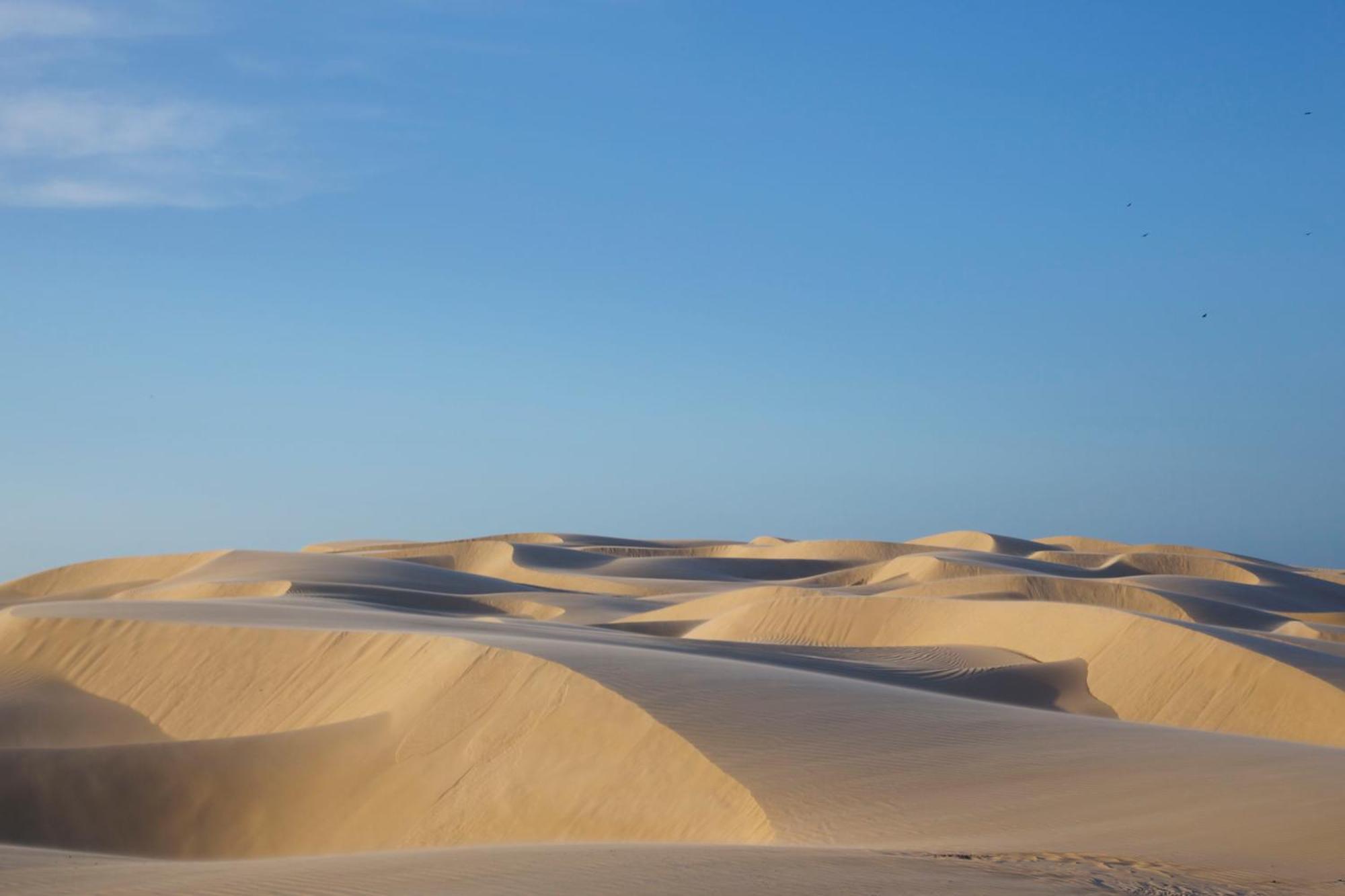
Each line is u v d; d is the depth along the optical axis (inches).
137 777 928.3
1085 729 794.2
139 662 1390.3
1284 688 1286.9
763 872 398.3
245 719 1235.2
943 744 752.3
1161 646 1469.0
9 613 1631.4
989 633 1753.2
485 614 2481.5
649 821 710.5
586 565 3900.1
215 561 3213.6
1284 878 412.5
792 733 788.0
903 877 390.3
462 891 378.0
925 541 4608.8
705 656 1214.3
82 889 460.4
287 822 902.4
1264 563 4330.7
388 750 950.4
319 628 1352.1
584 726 854.5
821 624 1963.6
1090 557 3853.3
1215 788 578.9
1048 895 365.7
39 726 1280.8
